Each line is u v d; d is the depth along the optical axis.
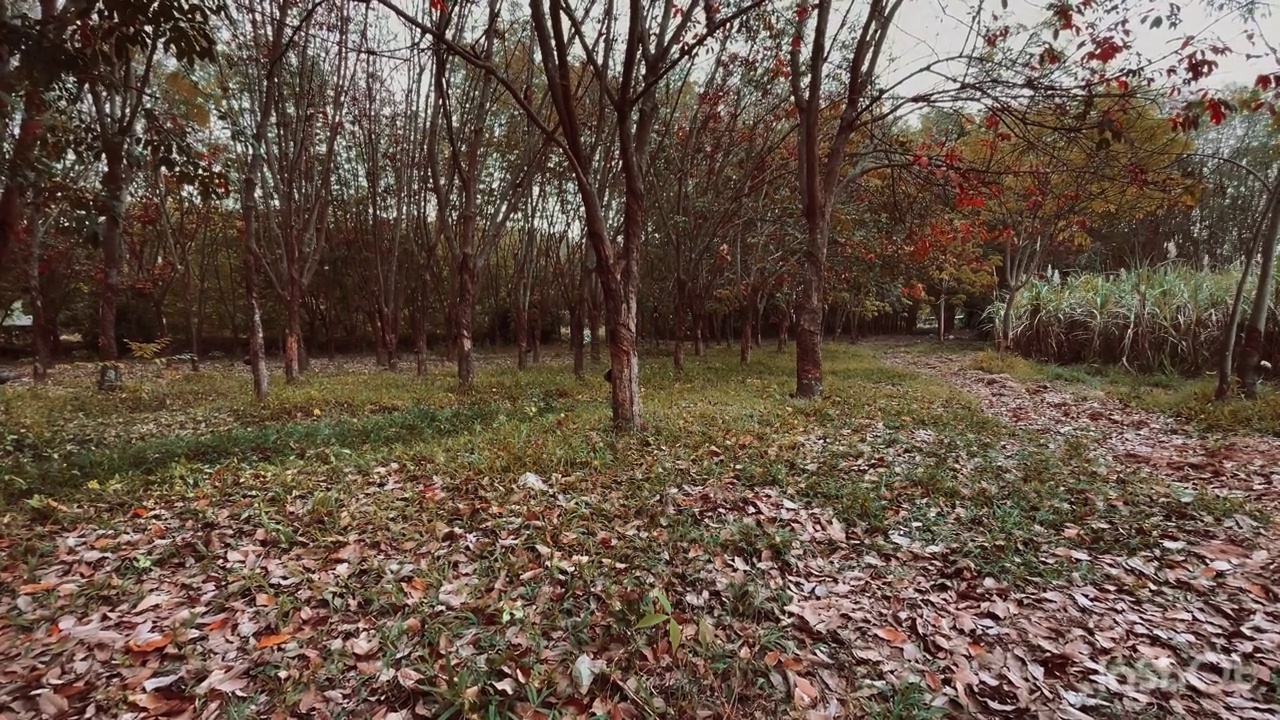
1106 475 5.62
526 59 12.17
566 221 18.89
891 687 2.77
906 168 9.36
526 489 5.05
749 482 5.28
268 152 13.04
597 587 3.50
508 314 28.30
